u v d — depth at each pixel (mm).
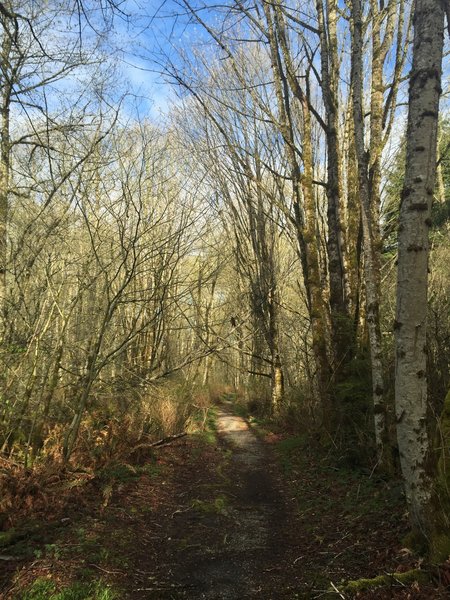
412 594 3691
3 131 9297
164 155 9969
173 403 12039
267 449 11242
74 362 8969
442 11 4508
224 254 14477
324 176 13547
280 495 7504
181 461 9570
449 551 3936
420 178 4410
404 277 4426
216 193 15828
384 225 11703
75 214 8695
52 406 8688
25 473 6512
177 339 14273
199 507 6742
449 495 4109
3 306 8406
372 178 9773
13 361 7824
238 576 4625
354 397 8789
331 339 10461
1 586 4164
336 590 3918
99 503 6395
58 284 8461
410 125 4516
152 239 8969
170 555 5148
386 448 7285
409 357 4395
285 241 17469
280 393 15922
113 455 8141
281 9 9844
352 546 5039
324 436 9477
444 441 4328
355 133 7055
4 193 9250
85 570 4477
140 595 4219
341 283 10234
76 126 8938
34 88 9031
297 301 19391
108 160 8586
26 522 5430
